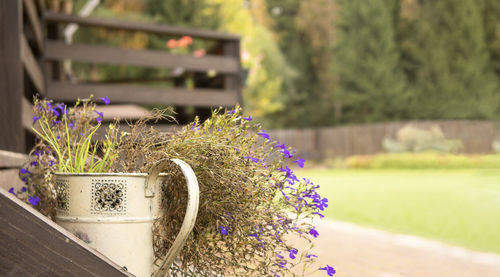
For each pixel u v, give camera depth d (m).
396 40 33.00
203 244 1.91
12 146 3.12
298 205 1.98
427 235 5.50
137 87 5.99
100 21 5.83
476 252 4.63
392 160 21.59
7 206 1.35
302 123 39.31
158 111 2.02
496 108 30.09
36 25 4.86
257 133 1.99
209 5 25.61
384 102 32.41
